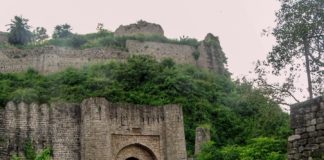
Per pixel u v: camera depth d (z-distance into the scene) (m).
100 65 75.12
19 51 81.69
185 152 44.84
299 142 17.52
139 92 63.12
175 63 84.81
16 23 93.88
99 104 43.03
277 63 34.50
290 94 34.47
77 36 92.25
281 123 40.50
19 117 41.81
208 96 66.88
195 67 85.75
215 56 90.69
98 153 41.91
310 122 17.34
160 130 45.50
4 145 40.34
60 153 42.25
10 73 75.44
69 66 80.62
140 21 94.75
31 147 41.31
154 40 89.38
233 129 58.88
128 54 85.88
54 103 43.69
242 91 38.91
